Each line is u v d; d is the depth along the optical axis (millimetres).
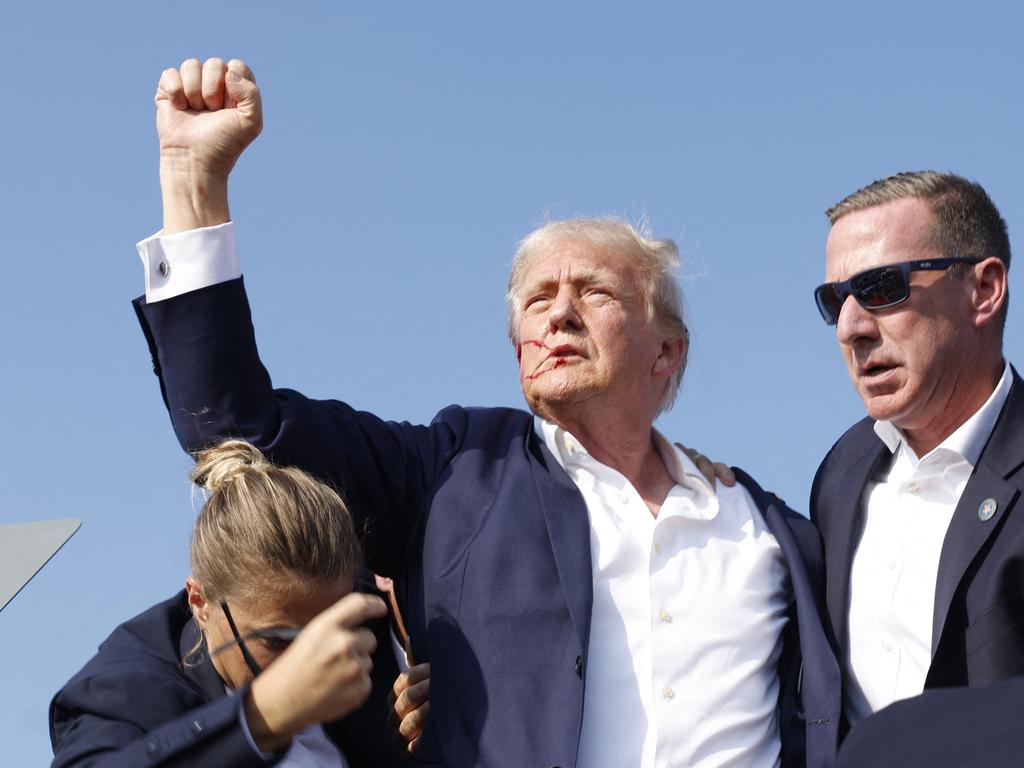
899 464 4172
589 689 3775
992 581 3719
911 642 3887
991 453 3908
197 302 3756
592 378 4168
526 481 4023
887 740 1776
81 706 3215
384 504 4016
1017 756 1686
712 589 3975
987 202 4215
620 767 3711
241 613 3180
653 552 3992
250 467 3369
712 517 4098
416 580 3916
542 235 4391
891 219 4156
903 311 4070
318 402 3992
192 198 3857
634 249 4336
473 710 3668
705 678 3846
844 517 4160
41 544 4043
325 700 2863
